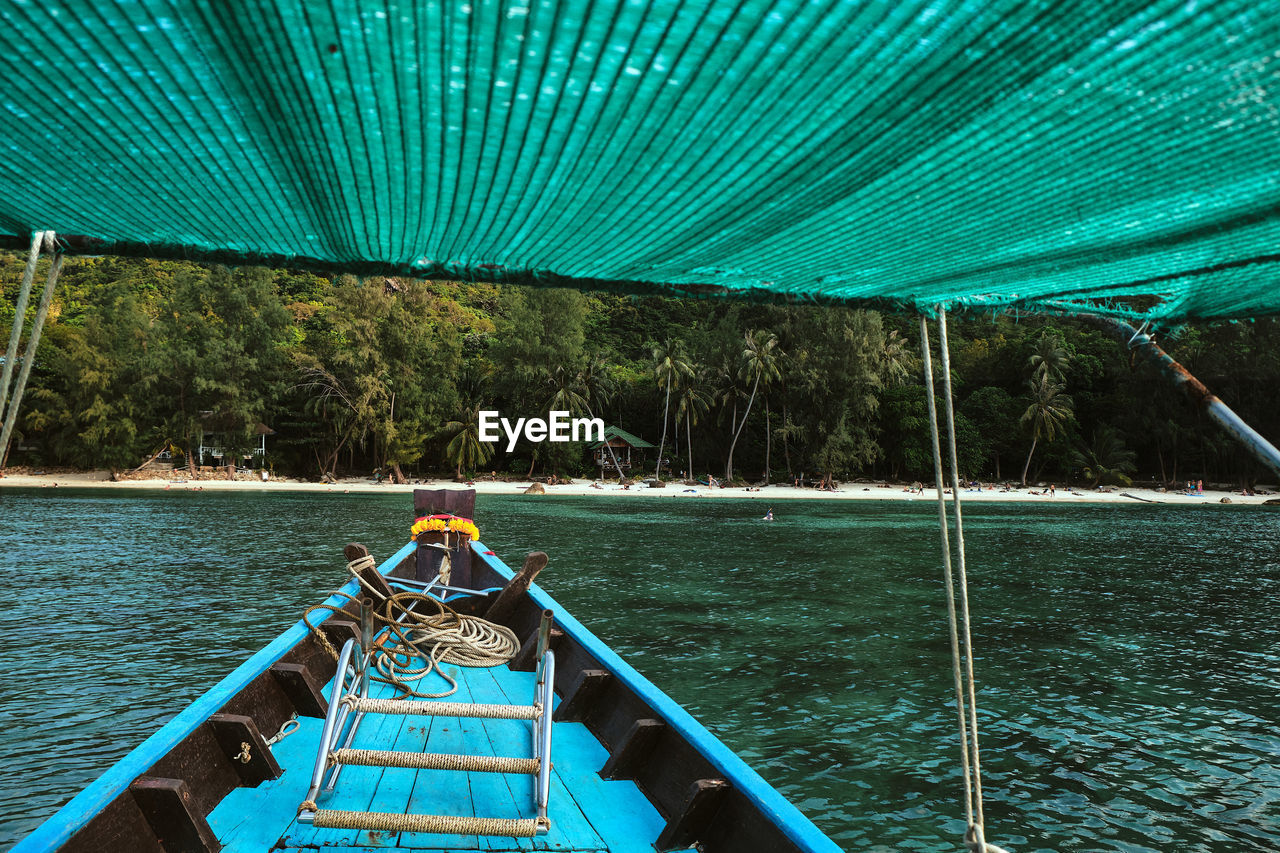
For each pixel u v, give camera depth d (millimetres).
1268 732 9961
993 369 69562
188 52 1156
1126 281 2254
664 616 16562
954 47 1093
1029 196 1641
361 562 6320
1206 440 60156
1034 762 8953
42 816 7168
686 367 62406
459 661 5723
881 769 8695
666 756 3771
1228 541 32969
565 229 1883
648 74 1203
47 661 12289
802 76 1193
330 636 5637
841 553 27344
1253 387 53625
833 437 62750
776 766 8750
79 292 74562
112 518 35375
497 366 66562
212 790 3510
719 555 26422
